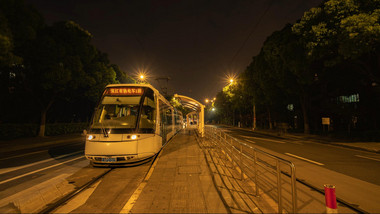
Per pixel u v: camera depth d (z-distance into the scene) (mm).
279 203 3324
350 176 6336
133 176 6227
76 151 12297
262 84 25594
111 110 7617
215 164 7332
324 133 20969
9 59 11898
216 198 4297
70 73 18234
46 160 9328
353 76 18391
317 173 6668
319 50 13602
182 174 6059
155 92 9008
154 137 7848
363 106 20016
